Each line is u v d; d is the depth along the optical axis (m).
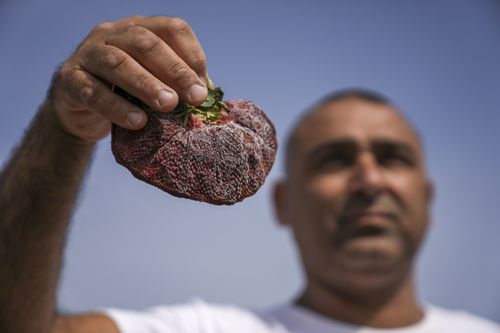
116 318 0.82
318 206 0.90
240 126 0.59
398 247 0.88
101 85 0.57
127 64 0.55
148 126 0.56
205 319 0.87
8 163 0.70
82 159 0.67
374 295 0.88
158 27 0.59
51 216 0.68
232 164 0.56
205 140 0.56
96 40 0.60
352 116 0.93
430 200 1.02
